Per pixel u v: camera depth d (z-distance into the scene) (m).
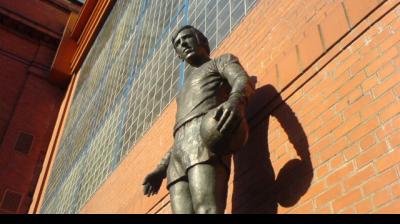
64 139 15.23
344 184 3.08
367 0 3.61
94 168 9.84
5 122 19.30
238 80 3.53
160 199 5.73
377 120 3.06
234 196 4.19
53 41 22.77
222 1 6.84
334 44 3.77
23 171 18.14
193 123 3.59
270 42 4.86
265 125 4.22
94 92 13.60
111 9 17.12
